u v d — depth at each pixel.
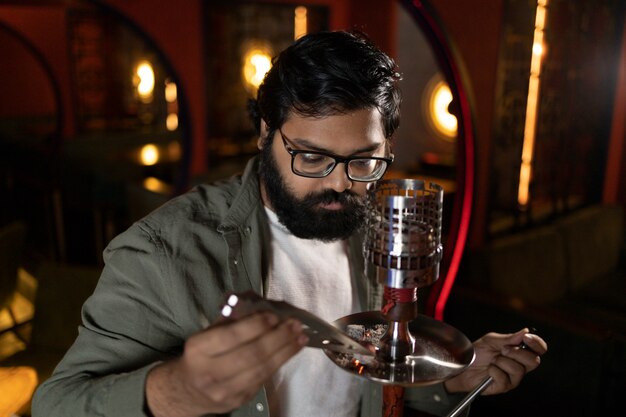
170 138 8.04
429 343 0.81
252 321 0.62
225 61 6.20
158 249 0.97
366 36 1.00
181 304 0.96
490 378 0.92
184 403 0.71
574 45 3.15
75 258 4.78
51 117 9.10
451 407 1.11
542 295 3.11
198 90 4.64
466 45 2.80
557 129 3.29
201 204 1.06
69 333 2.39
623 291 3.27
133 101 8.20
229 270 1.01
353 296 1.16
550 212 3.46
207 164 4.83
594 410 2.29
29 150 7.08
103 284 0.96
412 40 5.71
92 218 5.70
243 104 6.45
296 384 1.05
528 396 2.52
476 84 2.87
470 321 2.71
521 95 3.08
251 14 6.21
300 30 6.32
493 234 3.19
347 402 1.12
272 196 0.98
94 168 6.21
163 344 0.97
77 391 0.84
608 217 3.46
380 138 0.89
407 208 0.66
